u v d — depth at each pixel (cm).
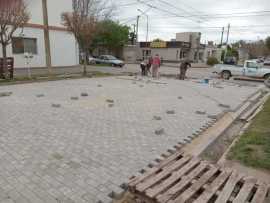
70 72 1748
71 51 2262
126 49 4319
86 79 1437
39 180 312
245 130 579
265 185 312
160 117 641
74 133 495
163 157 400
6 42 1209
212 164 370
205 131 559
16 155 383
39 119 582
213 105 840
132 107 748
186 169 350
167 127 565
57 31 2080
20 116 602
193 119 644
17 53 1797
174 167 356
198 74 2255
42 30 1938
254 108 861
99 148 424
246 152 435
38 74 1513
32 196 279
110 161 375
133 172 344
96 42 3712
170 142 470
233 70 1902
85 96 891
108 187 304
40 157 379
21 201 269
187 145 466
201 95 1032
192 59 4659
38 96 854
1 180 310
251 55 7006
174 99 908
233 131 605
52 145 428
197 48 4616
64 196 281
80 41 1602
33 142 439
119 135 495
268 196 303
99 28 1805
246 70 1856
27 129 508
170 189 292
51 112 650
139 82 1380
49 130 507
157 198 272
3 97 819
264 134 530
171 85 1305
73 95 902
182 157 396
